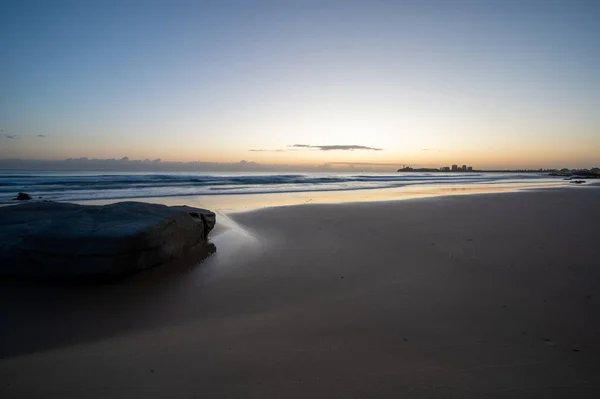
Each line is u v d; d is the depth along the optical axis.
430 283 5.40
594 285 5.26
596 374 3.03
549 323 4.02
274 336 3.73
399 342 3.57
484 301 4.68
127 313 4.45
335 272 6.02
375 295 4.94
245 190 24.41
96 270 5.39
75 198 17.62
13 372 3.05
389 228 9.70
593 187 27.95
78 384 2.86
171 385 2.83
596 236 8.52
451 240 8.20
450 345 3.50
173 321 4.21
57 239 5.45
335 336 3.71
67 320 4.24
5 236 5.96
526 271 5.92
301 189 26.22
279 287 5.35
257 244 8.05
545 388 2.82
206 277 5.80
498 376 2.97
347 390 2.77
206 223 8.59
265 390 2.76
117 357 3.31
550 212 12.50
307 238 8.63
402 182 40.25
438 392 2.75
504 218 11.18
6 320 4.22
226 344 3.55
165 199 17.75
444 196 18.66
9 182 27.34
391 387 2.80
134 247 5.66
